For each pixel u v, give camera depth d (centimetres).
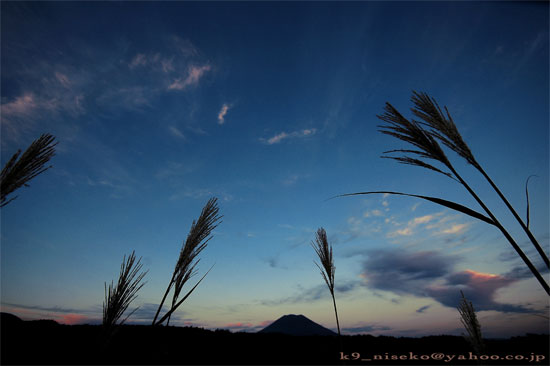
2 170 142
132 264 163
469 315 296
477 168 163
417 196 176
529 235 137
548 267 129
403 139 191
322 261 532
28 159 148
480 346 284
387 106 202
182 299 181
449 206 165
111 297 152
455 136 170
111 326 144
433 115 183
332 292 516
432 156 179
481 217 154
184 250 193
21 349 405
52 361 264
